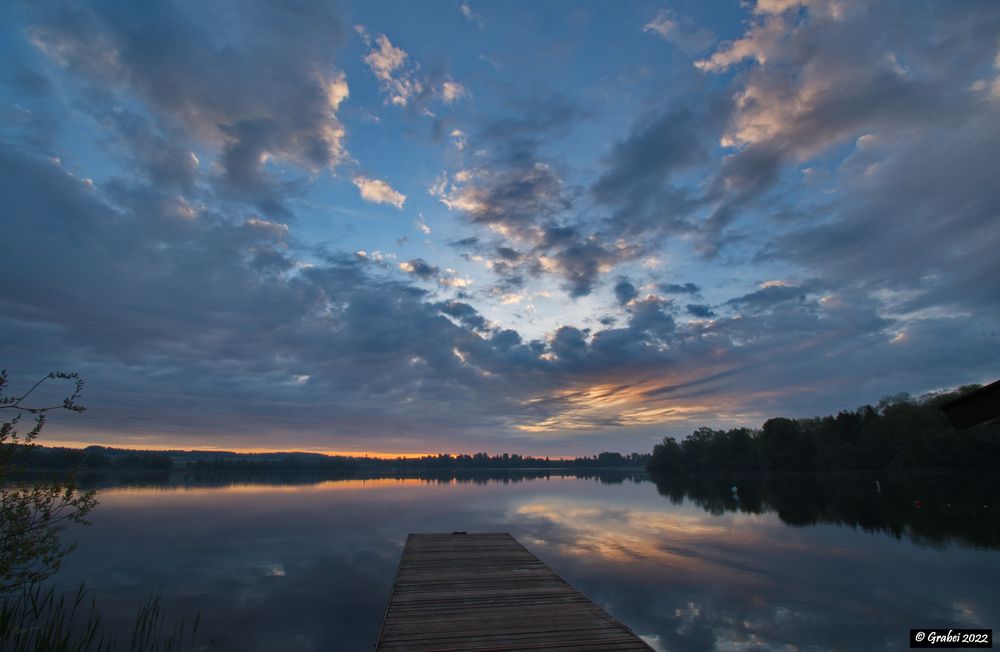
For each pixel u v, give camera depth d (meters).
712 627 14.77
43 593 17.84
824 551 26.17
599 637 8.16
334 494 77.94
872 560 23.73
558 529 35.69
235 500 62.09
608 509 50.97
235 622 15.12
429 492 85.38
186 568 22.73
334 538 31.61
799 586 19.25
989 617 15.48
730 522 39.12
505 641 7.99
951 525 33.22
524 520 41.38
